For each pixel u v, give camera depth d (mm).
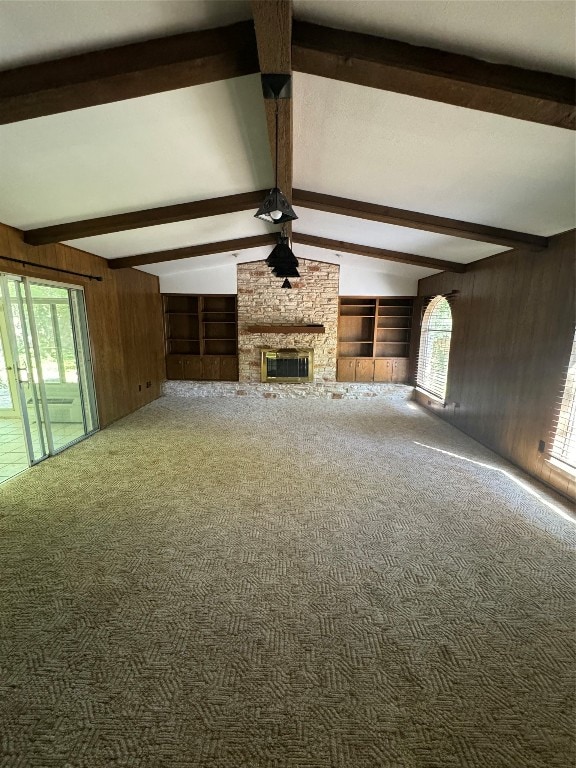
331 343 7645
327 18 1599
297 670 1674
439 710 1510
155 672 1657
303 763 1324
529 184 2691
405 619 1963
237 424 5625
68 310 4684
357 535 2717
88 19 1544
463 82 1701
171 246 5492
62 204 3289
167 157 2758
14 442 4715
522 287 4020
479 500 3258
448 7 1449
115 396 5770
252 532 2746
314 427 5480
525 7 1396
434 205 3434
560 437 3475
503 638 1853
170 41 1693
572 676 1658
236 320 7699
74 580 2229
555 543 2635
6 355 5523
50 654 1739
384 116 2232
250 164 3086
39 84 1756
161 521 2885
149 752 1351
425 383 7078
